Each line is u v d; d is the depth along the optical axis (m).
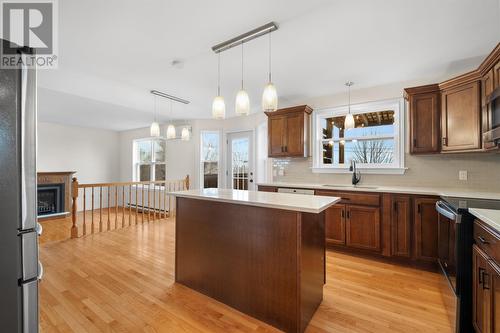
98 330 1.64
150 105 4.47
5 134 0.98
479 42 2.30
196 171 5.61
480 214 1.42
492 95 1.97
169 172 6.07
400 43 2.34
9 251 1.00
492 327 1.28
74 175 6.35
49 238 3.83
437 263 2.59
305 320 1.68
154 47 2.42
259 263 1.80
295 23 2.02
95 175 6.77
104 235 3.93
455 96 2.65
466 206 1.71
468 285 1.63
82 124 6.21
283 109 3.99
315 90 3.70
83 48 2.43
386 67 2.88
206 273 2.11
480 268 1.46
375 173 3.48
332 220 3.19
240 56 2.62
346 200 3.09
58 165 6.09
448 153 2.85
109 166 7.08
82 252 3.13
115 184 4.31
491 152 2.63
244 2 1.77
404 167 3.27
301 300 1.63
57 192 5.57
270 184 3.78
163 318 1.79
